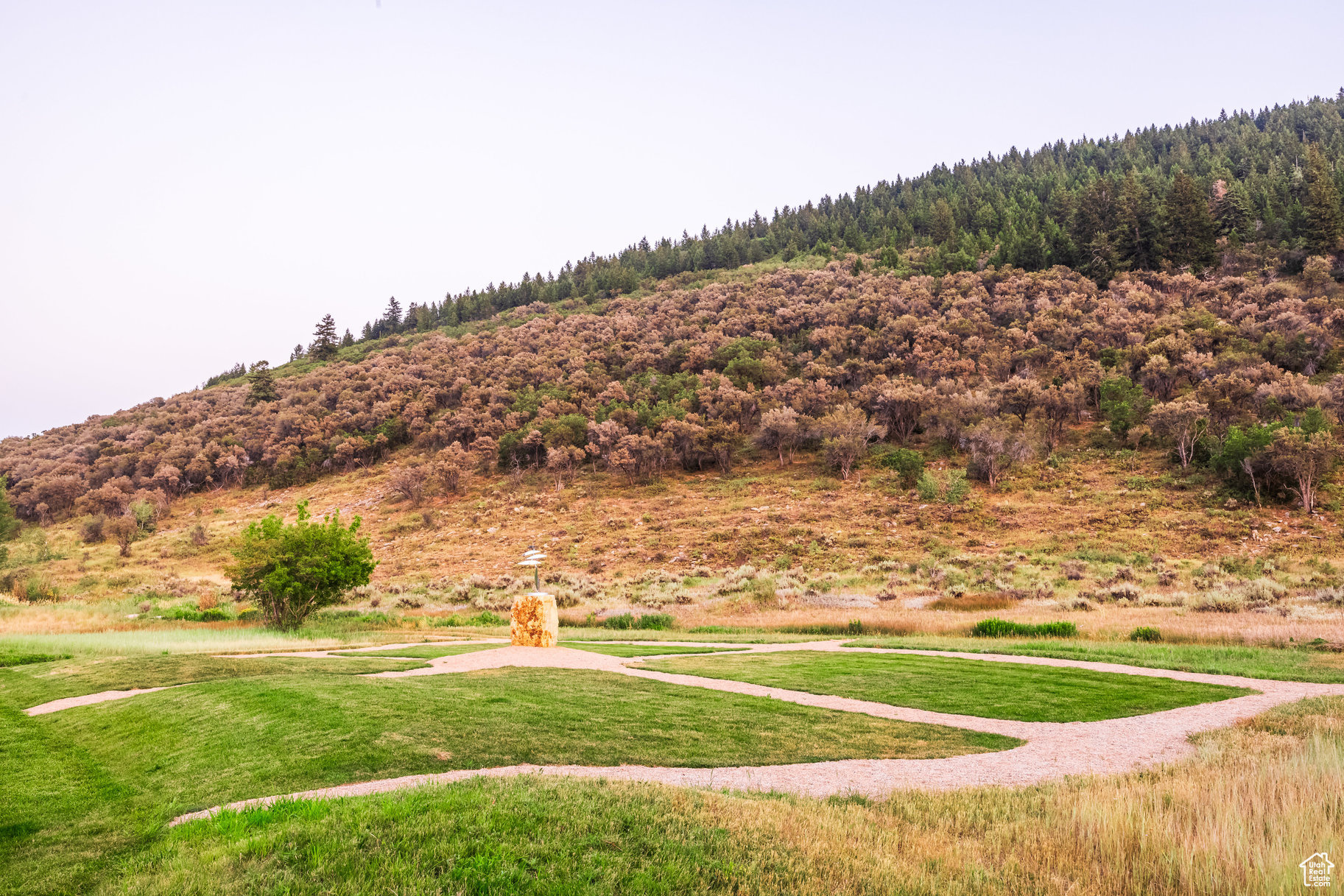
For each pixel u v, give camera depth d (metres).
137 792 8.28
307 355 158.75
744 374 86.38
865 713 12.28
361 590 46.22
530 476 75.81
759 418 79.00
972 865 5.80
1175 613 29.03
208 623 32.38
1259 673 15.85
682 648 21.52
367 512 73.31
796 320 101.88
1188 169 133.88
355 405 101.81
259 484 90.50
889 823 6.75
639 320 120.81
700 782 8.30
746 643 23.30
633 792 6.90
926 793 7.73
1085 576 39.25
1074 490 54.53
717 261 169.88
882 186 195.75
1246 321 72.19
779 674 16.08
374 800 6.52
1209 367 63.97
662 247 191.88
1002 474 59.44
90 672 16.09
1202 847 5.84
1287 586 34.62
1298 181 111.31
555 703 12.16
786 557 48.72
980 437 60.00
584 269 191.88
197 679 14.82
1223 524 45.41
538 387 97.81
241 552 30.56
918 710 12.59
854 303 99.62
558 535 59.97
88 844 6.77
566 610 35.66
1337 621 25.11
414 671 15.81
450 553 58.19
